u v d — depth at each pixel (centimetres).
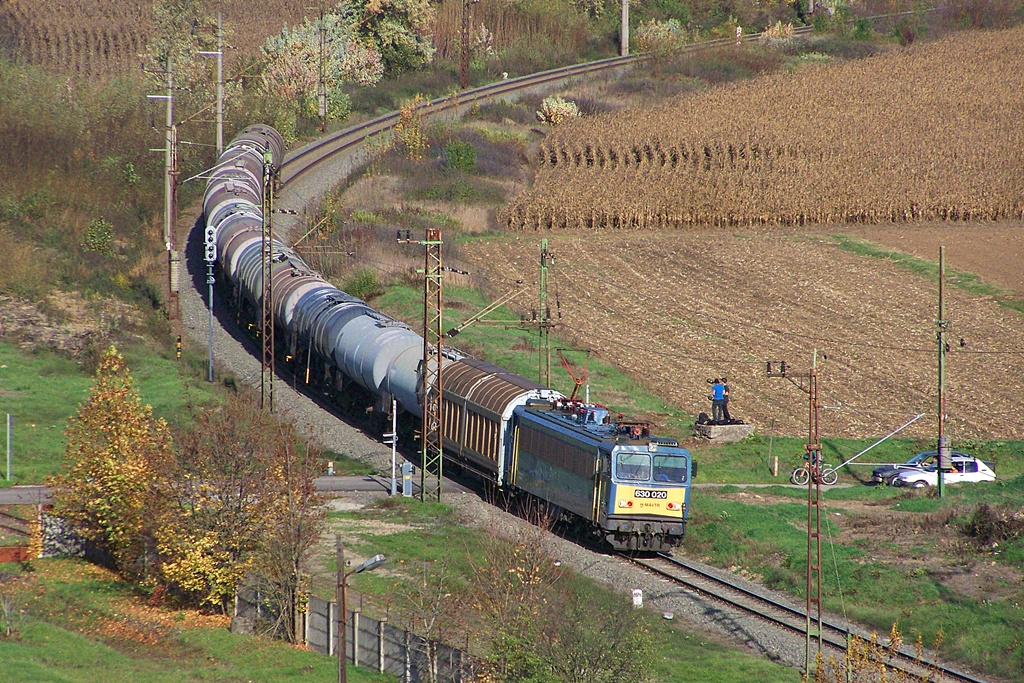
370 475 13212
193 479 9731
